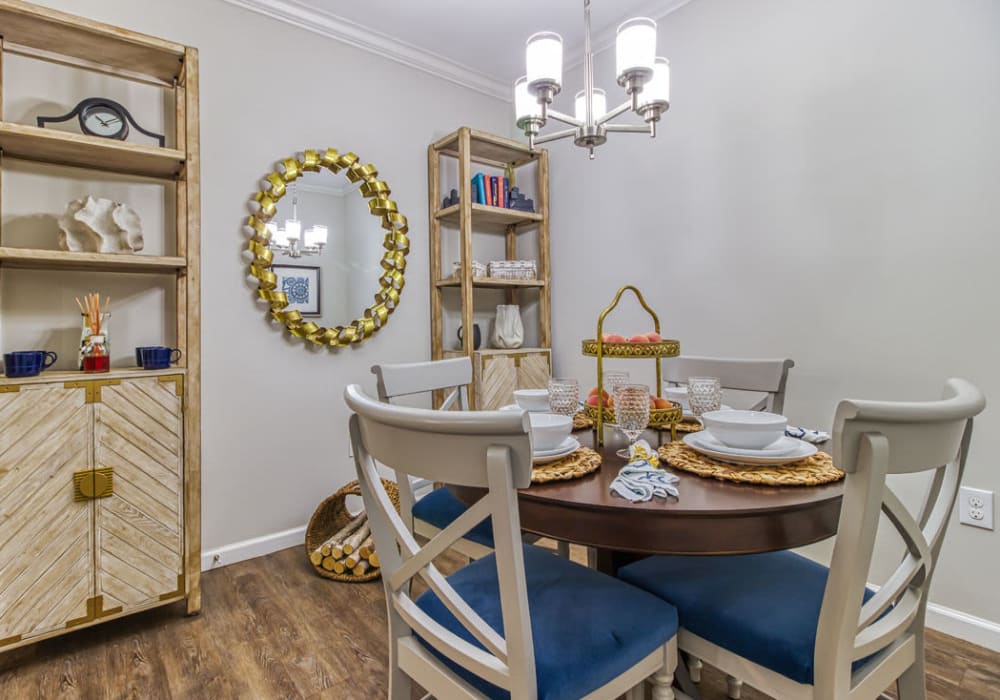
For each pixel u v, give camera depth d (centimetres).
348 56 274
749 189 226
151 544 179
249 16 241
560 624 95
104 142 174
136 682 153
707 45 240
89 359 177
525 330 338
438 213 300
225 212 234
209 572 224
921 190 179
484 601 103
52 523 161
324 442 263
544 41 149
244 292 239
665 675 100
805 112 208
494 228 339
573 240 307
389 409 81
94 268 192
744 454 109
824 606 83
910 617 97
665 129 258
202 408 228
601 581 111
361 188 274
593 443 137
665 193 259
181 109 192
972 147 168
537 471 106
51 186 194
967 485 171
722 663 99
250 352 240
